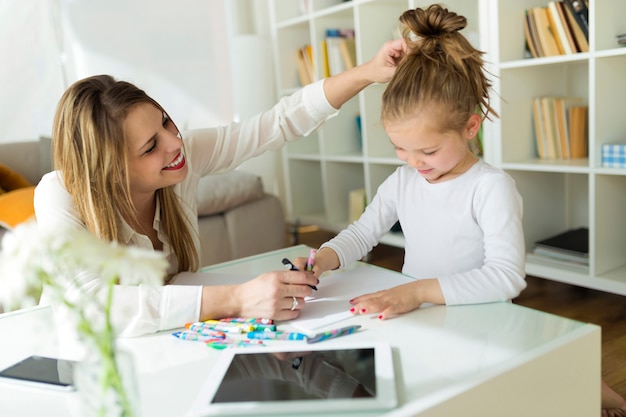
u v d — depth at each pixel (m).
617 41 2.03
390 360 0.78
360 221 1.30
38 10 3.30
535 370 0.77
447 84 1.01
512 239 1.04
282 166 3.94
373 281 1.13
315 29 3.12
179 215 1.32
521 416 0.76
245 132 1.46
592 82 2.00
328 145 3.23
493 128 2.31
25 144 3.10
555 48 2.19
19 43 3.28
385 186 1.29
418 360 0.79
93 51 3.45
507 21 2.24
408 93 1.03
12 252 0.54
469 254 1.14
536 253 2.33
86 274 0.98
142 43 3.56
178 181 1.22
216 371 0.78
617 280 2.04
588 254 2.16
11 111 3.31
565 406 0.82
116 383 0.53
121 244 1.16
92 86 1.14
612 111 2.07
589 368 0.84
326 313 0.99
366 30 2.80
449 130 1.03
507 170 2.35
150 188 1.22
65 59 3.39
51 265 0.55
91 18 3.42
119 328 0.95
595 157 2.03
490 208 1.07
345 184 3.32
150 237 1.30
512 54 2.27
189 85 3.72
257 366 0.79
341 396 0.69
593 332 0.84
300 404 0.67
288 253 1.40
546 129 2.33
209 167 1.46
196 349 0.88
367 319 0.95
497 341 0.83
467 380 0.72
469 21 2.46
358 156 3.01
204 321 0.98
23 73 3.31
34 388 0.80
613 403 1.30
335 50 3.07
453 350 0.81
